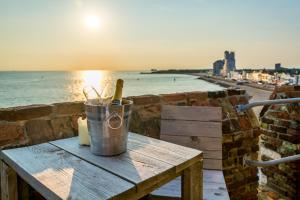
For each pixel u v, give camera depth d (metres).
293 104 2.27
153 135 2.03
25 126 1.53
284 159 1.79
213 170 1.83
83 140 1.29
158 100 2.15
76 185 0.85
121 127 1.13
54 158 1.11
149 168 0.99
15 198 1.20
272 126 2.49
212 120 1.91
